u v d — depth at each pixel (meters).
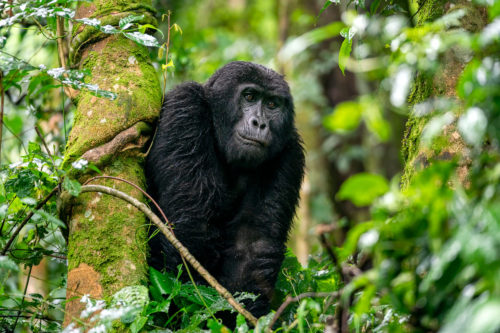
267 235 6.91
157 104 5.95
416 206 3.13
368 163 13.89
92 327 4.26
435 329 3.13
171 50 9.34
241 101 6.99
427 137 3.25
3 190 5.32
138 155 5.62
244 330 4.32
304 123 14.20
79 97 5.86
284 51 3.59
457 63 4.61
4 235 5.61
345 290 3.23
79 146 5.39
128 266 4.98
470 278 2.91
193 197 6.48
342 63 4.64
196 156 6.66
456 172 4.23
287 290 6.60
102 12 6.05
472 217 2.70
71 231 5.14
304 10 14.68
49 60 8.42
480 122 2.89
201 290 5.64
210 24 18.75
